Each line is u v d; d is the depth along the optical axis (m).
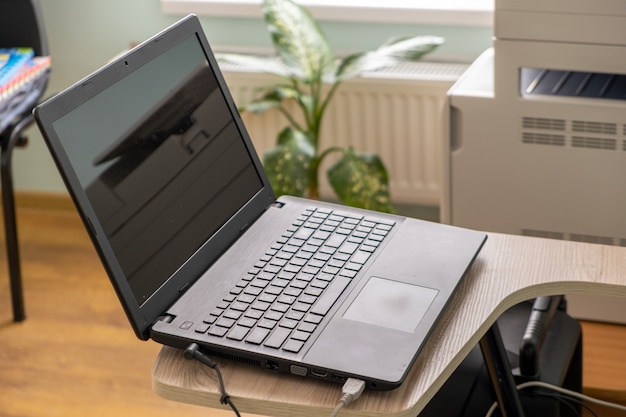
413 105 2.69
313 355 1.09
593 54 1.84
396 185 2.81
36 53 2.52
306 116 2.63
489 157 2.03
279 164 2.49
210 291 1.22
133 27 2.94
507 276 1.29
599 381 2.05
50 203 3.19
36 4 2.49
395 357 1.08
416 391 1.07
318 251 1.30
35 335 2.56
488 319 1.20
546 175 2.01
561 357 1.65
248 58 2.62
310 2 2.79
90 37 2.97
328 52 2.52
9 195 2.50
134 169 1.21
